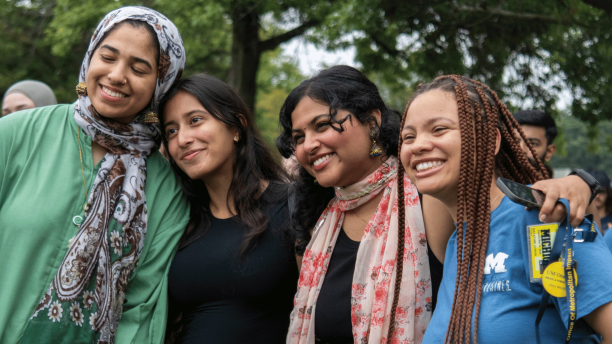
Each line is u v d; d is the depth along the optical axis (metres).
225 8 8.68
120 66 2.36
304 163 2.33
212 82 2.56
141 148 2.58
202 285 2.44
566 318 1.48
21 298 2.24
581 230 1.55
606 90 9.13
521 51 8.84
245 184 2.57
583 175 1.63
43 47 13.68
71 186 2.38
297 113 2.28
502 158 1.86
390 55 9.47
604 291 1.45
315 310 2.26
